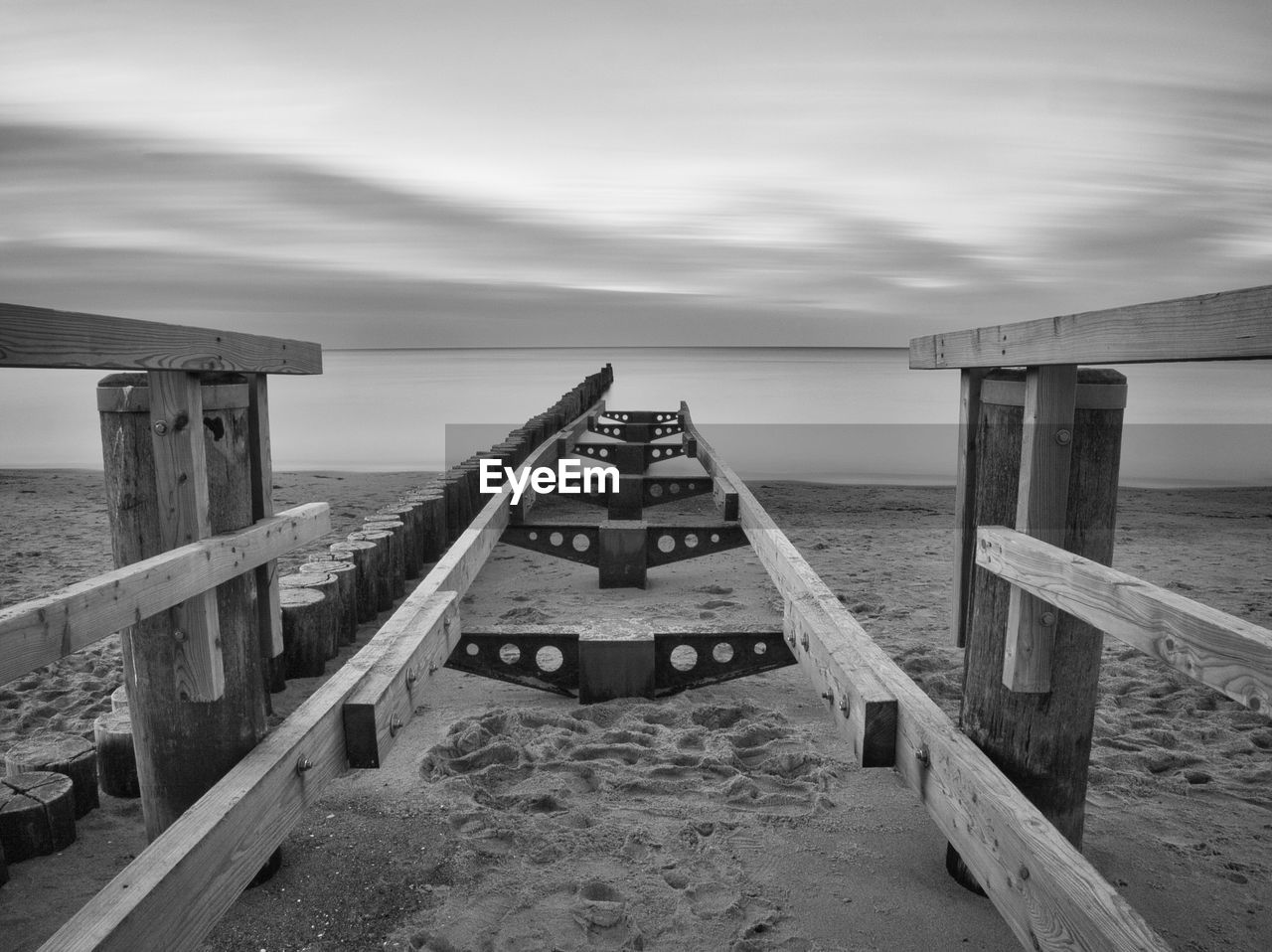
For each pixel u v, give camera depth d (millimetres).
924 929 2395
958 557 2760
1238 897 2557
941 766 2271
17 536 8203
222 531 2451
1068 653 2236
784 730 3652
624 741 3551
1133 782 3268
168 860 1758
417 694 3029
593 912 2439
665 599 5840
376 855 2738
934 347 2787
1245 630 1362
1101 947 1518
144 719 2402
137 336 1900
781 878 2627
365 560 5457
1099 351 1725
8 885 2664
